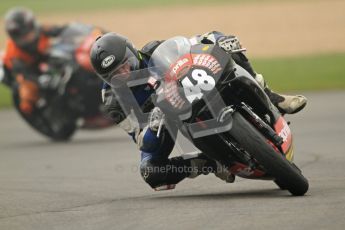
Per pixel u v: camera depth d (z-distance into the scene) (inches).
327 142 1376.7
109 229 732.7
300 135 1502.2
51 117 1827.0
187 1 5644.7
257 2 5123.0
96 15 5068.9
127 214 809.5
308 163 1151.6
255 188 949.2
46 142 1814.7
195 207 820.0
